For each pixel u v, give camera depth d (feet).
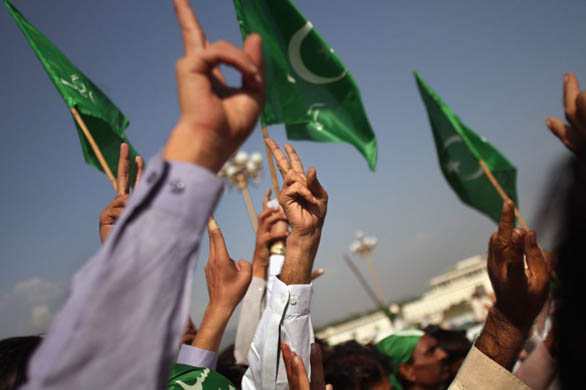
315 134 12.15
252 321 8.54
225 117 3.06
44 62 10.60
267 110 11.86
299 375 4.98
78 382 2.53
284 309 5.92
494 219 14.11
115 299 2.67
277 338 5.86
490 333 4.43
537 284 4.09
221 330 6.46
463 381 4.41
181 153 3.01
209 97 3.07
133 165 11.08
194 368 5.95
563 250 2.87
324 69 11.93
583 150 3.44
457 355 11.94
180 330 2.82
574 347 2.79
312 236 6.01
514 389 4.23
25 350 4.24
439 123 13.94
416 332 12.78
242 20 11.71
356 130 12.13
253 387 6.12
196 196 2.95
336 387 9.66
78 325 2.58
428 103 13.91
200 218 2.95
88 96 10.85
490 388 4.27
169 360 2.78
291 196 6.04
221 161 3.13
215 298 6.59
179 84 3.12
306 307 6.01
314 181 5.82
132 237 2.82
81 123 9.70
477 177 13.97
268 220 8.60
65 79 10.65
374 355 10.30
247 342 8.56
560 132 3.62
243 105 3.15
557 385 2.95
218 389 5.70
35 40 10.84
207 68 3.11
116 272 2.71
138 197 2.91
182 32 3.21
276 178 8.88
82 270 2.75
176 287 2.83
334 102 12.10
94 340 2.58
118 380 2.58
